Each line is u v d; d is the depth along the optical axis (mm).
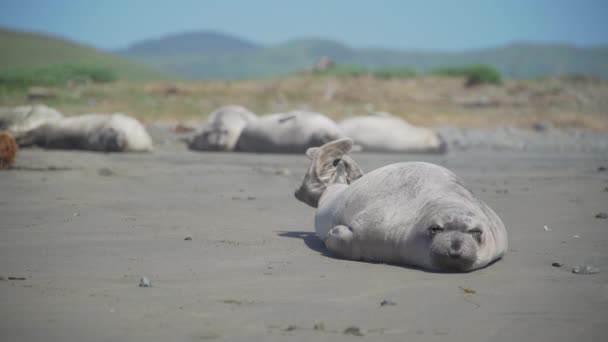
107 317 7012
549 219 13867
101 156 26328
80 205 15016
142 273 9133
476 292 8148
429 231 9414
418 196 10172
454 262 9164
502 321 6965
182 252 10586
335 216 11047
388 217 10070
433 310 7371
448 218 9383
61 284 8422
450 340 6383
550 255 10438
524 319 7023
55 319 6922
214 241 11539
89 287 8289
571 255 10414
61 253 10359
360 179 11250
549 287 8383
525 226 13086
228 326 6770
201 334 6504
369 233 10102
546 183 19906
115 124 28484
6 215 13633
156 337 6406
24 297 7766
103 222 13125
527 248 11016
